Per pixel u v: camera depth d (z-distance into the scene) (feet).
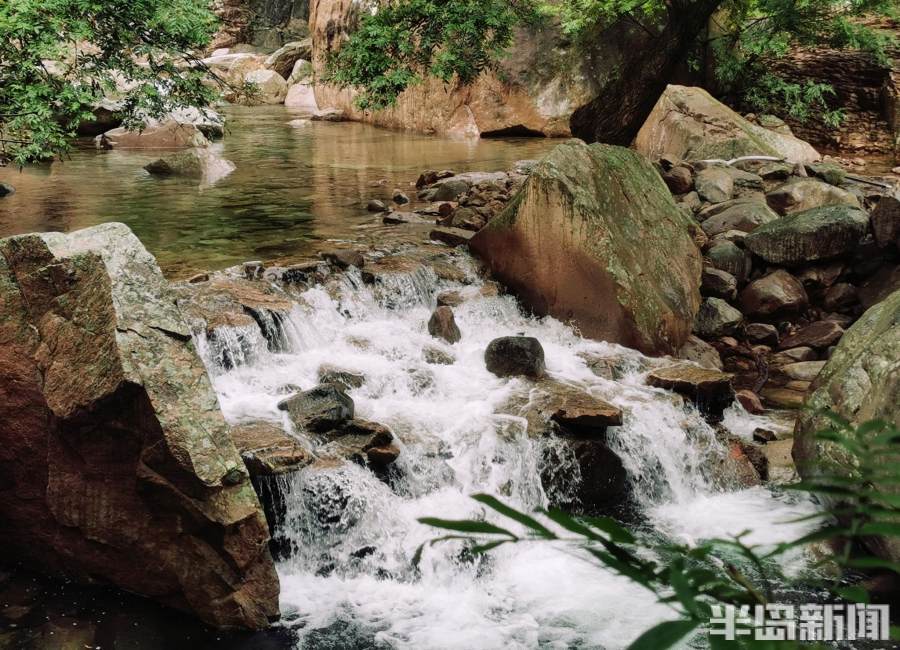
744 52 57.06
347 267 26.78
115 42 28.19
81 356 15.69
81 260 15.89
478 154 50.16
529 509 20.21
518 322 27.14
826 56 54.80
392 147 53.31
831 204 34.17
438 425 20.85
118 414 15.46
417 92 61.36
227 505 15.48
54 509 16.57
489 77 58.39
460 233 30.42
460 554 18.11
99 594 16.71
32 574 17.29
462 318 26.37
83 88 26.63
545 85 57.47
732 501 21.53
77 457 16.12
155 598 16.48
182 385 15.55
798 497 21.39
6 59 25.79
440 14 37.22
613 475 21.40
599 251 26.35
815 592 17.20
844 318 31.42
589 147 29.19
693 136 44.27
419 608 17.01
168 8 28.04
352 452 18.99
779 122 51.70
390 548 18.25
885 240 31.94
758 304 31.17
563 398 22.15
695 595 2.91
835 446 18.67
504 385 22.95
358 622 16.49
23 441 16.47
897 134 50.49
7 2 24.36
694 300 29.53
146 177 41.78
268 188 39.45
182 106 30.91
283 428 19.10
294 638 15.87
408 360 23.75
